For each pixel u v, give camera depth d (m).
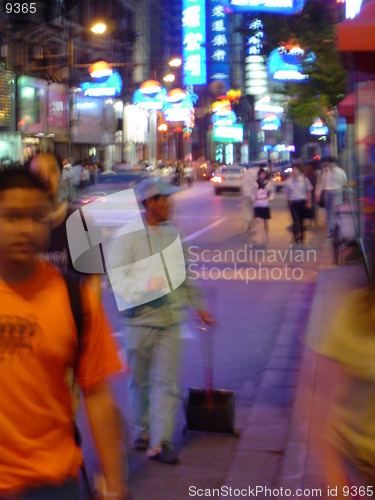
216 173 45.31
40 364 2.39
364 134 10.94
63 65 37.91
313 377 7.06
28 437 2.37
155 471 5.18
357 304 2.66
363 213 11.62
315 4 19.39
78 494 2.53
